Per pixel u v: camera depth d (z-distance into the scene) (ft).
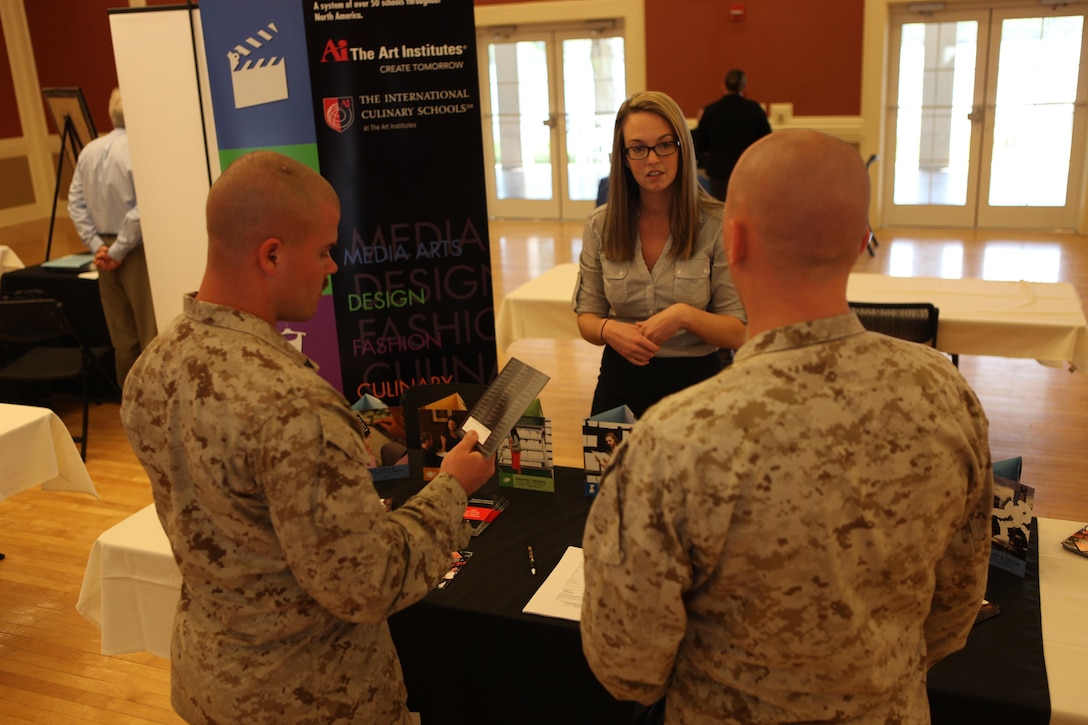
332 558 3.91
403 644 5.99
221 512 4.06
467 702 5.97
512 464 7.20
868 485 3.19
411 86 8.63
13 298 14.75
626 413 6.93
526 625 5.56
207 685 4.32
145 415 4.24
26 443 9.18
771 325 3.32
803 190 3.16
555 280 13.85
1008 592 5.66
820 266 3.24
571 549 6.28
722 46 28.12
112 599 7.02
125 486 13.16
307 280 4.29
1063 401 14.74
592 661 3.58
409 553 4.25
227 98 8.61
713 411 3.18
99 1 32.78
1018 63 25.86
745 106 23.53
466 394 7.16
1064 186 26.40
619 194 7.32
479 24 30.30
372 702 4.59
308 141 8.61
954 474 3.40
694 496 3.12
